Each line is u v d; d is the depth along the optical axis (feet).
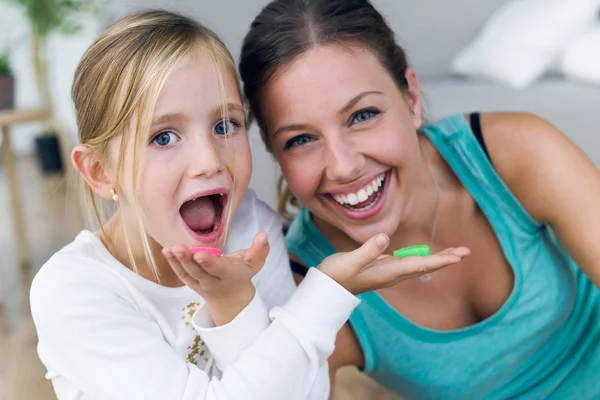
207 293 2.16
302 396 2.22
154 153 2.27
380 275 2.34
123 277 2.47
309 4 2.66
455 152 3.10
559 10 6.67
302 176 2.72
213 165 2.27
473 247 3.13
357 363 3.34
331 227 3.18
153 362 2.29
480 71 6.99
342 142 2.61
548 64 6.61
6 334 5.83
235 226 2.80
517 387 3.24
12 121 6.82
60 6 9.26
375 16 2.81
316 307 2.26
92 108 2.39
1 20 12.46
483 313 3.19
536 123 3.07
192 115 2.27
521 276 3.05
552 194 2.97
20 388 4.90
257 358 2.19
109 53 2.35
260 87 2.68
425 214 3.08
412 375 3.23
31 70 12.85
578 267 3.32
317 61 2.57
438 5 7.67
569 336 3.25
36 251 7.75
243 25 5.76
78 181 2.75
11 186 7.38
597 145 5.06
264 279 2.74
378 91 2.64
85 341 2.29
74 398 2.43
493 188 3.04
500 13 7.45
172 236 2.35
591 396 3.25
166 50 2.26
